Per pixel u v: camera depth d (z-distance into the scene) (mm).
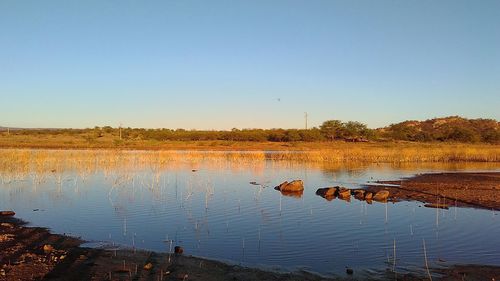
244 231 15148
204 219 16953
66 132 115312
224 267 11109
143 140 90750
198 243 13594
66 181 27344
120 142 76188
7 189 23891
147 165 39094
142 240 13875
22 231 14664
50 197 21578
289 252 12672
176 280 10039
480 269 11078
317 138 101312
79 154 47406
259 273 10703
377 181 29484
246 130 110750
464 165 43812
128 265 11102
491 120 152875
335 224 16297
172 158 45938
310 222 16578
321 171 36688
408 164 44688
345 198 22453
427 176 32531
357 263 11695
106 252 12250
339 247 13242
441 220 17016
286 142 96375
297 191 24641
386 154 48719
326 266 11430
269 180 29984
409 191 24734
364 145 83188
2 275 10148
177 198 21641
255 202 20859
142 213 17969
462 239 14156
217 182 28375
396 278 10430
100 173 31984
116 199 21141
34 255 11805
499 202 21000
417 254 12531
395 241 13906
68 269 10719
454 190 25031
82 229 15211
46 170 32875
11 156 38938
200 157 49156
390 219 17188
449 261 11852
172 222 16391
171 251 12695
